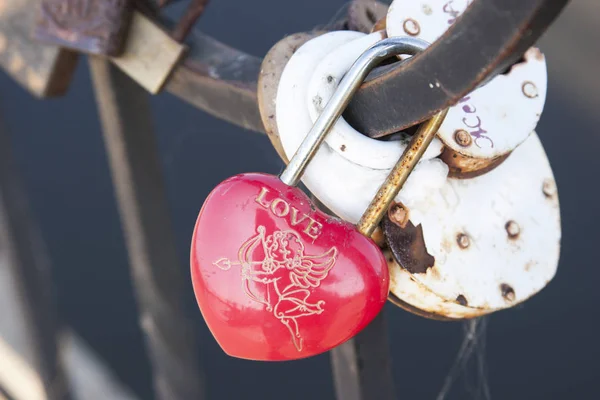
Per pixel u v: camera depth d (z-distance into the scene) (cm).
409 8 33
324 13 94
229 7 102
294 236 31
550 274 33
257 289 31
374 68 31
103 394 132
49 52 46
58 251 143
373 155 31
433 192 32
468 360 88
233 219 31
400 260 32
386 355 39
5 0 46
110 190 135
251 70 39
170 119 113
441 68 28
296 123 32
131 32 42
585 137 89
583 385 91
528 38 26
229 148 106
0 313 140
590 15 84
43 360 97
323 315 31
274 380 115
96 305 138
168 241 55
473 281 32
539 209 34
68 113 135
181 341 61
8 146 85
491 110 32
